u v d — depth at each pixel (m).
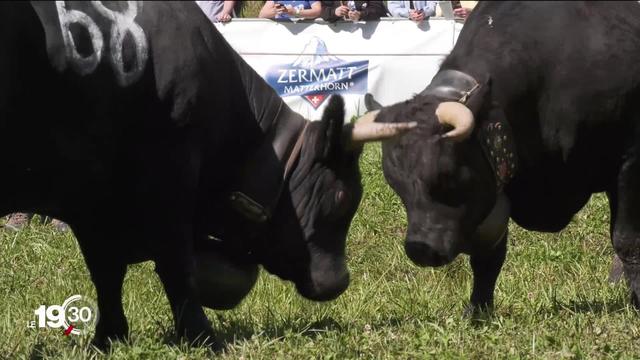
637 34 9.61
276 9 18.52
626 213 9.97
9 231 13.61
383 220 13.30
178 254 8.84
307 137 9.19
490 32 9.54
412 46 18.59
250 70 9.21
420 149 8.91
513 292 10.84
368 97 9.78
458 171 8.93
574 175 9.86
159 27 8.52
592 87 9.45
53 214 8.88
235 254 9.36
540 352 8.52
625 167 9.80
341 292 9.35
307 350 8.61
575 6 9.57
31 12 8.02
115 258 9.23
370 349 8.66
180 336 8.90
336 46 18.61
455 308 10.41
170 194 8.72
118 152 8.56
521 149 9.57
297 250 9.23
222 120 8.92
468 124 8.79
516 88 9.39
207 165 9.04
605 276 11.57
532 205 10.06
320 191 9.14
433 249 8.92
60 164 8.40
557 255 12.09
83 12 8.24
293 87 18.66
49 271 12.11
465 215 9.08
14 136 8.14
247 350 8.70
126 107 8.45
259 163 9.14
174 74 8.52
